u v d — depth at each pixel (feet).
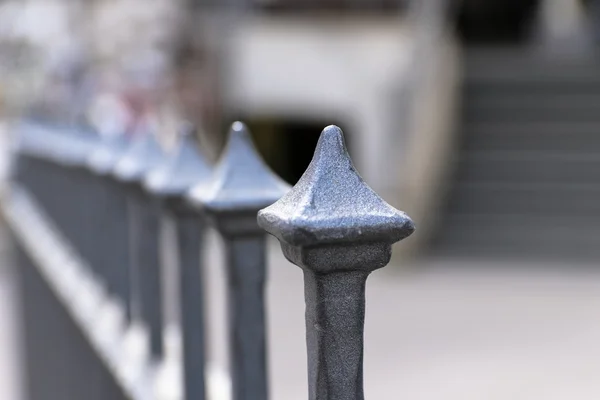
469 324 25.61
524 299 28.09
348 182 3.94
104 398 10.61
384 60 41.93
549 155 36.47
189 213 7.54
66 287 13.80
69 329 13.85
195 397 7.57
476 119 38.50
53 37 49.85
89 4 50.85
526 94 39.01
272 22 44.93
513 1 49.49
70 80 47.52
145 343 9.18
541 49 48.03
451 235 34.55
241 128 6.27
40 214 20.70
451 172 36.55
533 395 19.90
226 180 6.15
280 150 47.73
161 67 46.24
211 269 27.63
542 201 35.09
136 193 9.08
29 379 19.80
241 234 6.23
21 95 47.75
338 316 4.03
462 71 39.81
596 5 51.21
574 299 27.86
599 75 39.17
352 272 4.01
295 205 3.93
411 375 21.44
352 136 42.55
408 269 32.42
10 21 51.21
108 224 11.60
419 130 34.55
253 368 6.37
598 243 33.22
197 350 7.57
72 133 16.97
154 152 9.09
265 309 6.36
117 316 11.00
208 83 46.19
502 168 36.37
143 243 9.16
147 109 45.52
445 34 38.65
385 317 26.71
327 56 43.39
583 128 37.40
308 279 4.08
